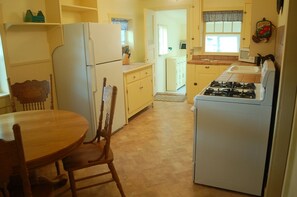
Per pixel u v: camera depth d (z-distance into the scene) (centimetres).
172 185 226
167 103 509
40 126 177
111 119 184
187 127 370
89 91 305
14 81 278
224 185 217
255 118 192
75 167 180
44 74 314
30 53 295
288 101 165
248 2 455
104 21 421
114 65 338
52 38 310
